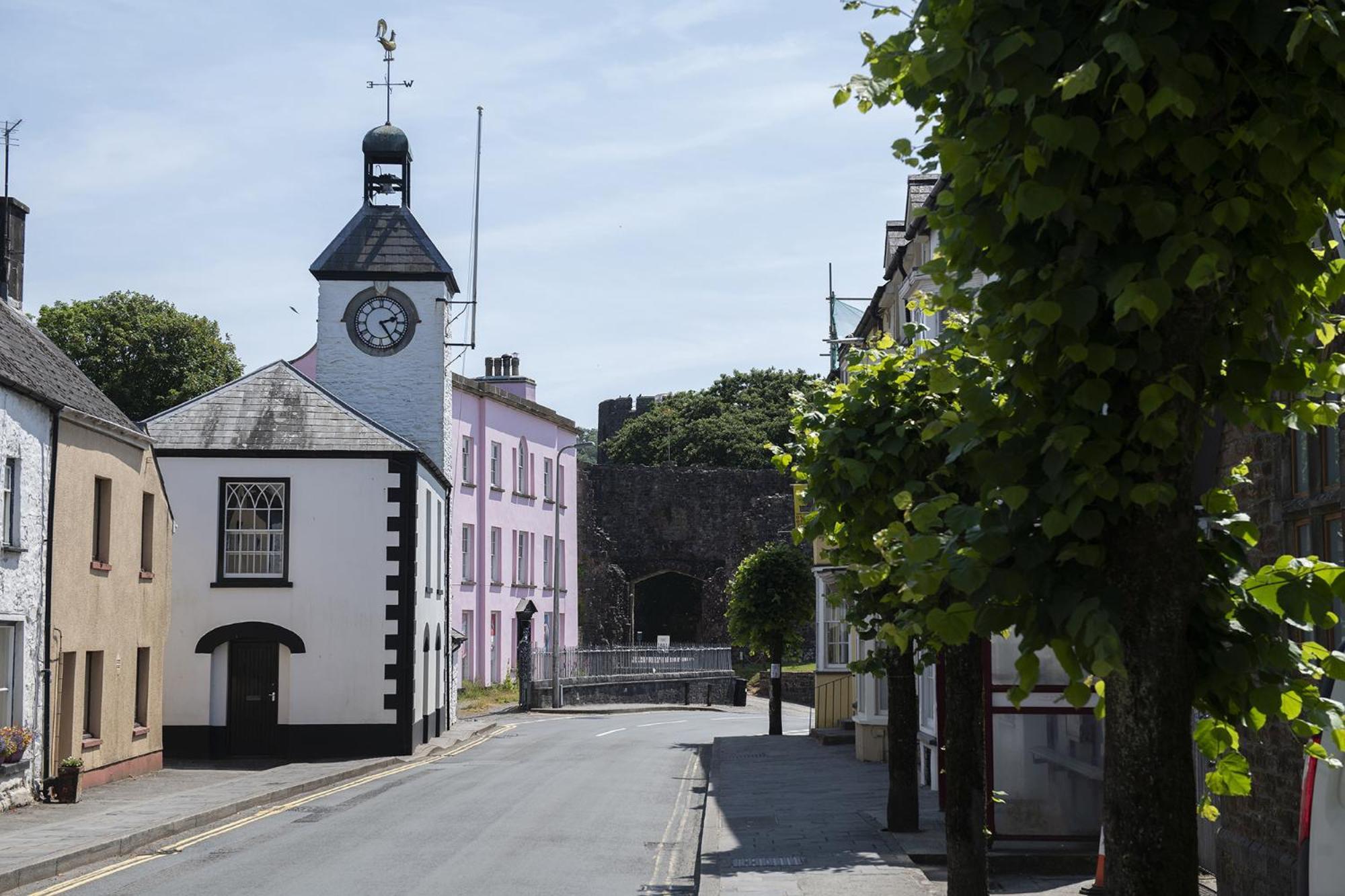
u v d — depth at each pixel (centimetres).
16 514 1859
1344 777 523
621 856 1454
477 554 5291
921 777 2205
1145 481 473
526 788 2197
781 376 9281
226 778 2288
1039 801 1251
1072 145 457
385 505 2908
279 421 2953
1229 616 491
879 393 995
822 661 3288
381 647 2867
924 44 518
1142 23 445
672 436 8894
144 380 5453
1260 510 962
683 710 5206
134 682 2342
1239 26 451
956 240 525
